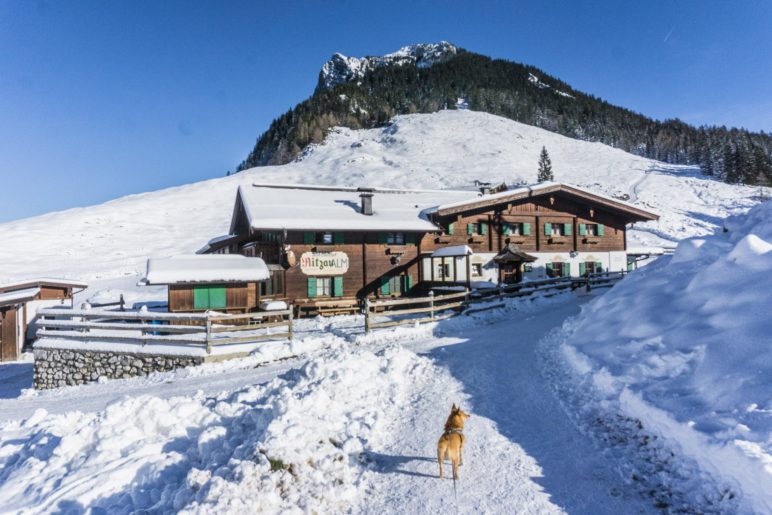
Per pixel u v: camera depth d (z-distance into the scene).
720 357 6.98
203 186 97.94
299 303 24.03
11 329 23.81
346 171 99.75
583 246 31.62
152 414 8.30
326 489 6.09
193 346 15.55
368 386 9.88
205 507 5.42
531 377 10.34
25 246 56.47
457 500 5.97
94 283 42.22
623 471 6.22
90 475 6.89
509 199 28.89
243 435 7.39
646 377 7.87
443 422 8.39
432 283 26.22
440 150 110.75
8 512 6.34
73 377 16.62
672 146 138.75
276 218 23.62
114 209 76.81
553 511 5.58
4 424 10.52
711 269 9.65
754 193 75.06
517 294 22.44
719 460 5.42
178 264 19.72
